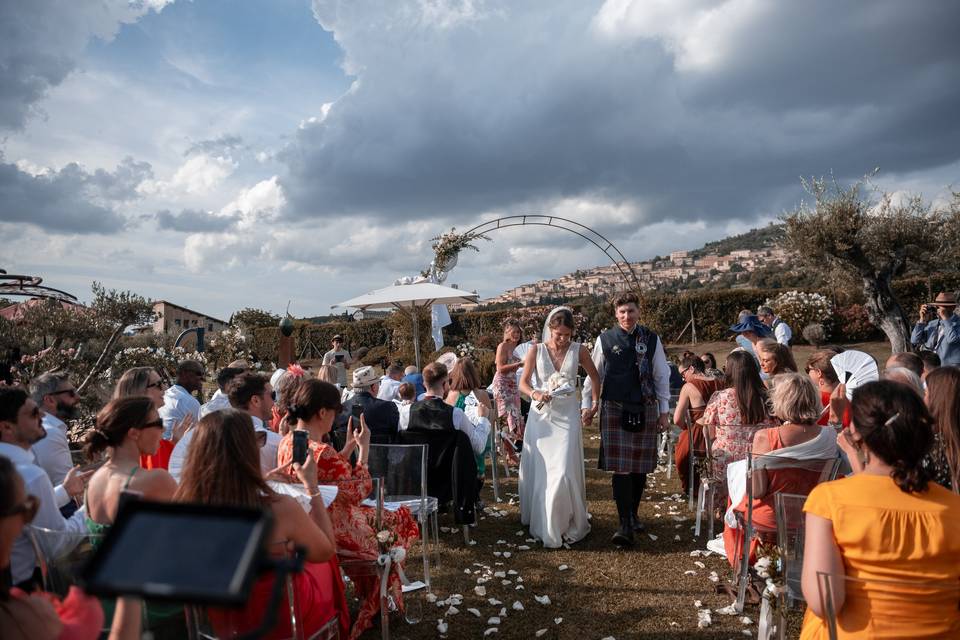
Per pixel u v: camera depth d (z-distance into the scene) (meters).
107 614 2.04
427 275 14.29
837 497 1.88
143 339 16.27
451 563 4.45
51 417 3.74
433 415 4.87
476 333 26.42
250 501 2.19
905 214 15.39
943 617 1.74
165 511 1.01
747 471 3.55
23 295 11.03
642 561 4.41
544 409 4.95
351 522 3.25
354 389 5.20
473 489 4.86
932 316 8.85
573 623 3.51
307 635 2.51
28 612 1.55
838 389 3.98
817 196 15.78
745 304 23.73
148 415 2.57
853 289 16.75
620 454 4.78
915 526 1.78
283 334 12.07
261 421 4.06
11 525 1.54
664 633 3.38
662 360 4.91
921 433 1.82
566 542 4.78
